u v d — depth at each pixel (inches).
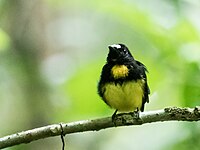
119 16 528.1
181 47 449.1
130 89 327.3
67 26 649.0
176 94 438.3
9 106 534.0
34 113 524.7
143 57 476.4
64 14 651.5
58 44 610.2
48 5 599.5
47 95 528.1
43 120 520.1
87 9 656.4
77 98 492.7
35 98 528.1
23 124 527.2
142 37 522.6
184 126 396.2
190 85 394.9
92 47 640.4
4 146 274.4
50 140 501.0
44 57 563.2
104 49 627.8
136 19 489.7
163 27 468.4
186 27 459.5
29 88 532.4
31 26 558.9
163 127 470.3
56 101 521.7
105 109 482.6
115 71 329.4
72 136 538.0
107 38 628.4
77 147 538.0
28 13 560.7
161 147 445.4
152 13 478.3
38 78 537.3
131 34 575.5
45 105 524.7
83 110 490.6
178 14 465.7
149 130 486.6
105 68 336.8
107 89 330.0
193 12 466.6
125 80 327.3
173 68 446.6
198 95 391.5
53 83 538.3
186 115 278.5
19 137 275.3
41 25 569.0
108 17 630.5
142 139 515.2
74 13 662.5
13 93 533.3
